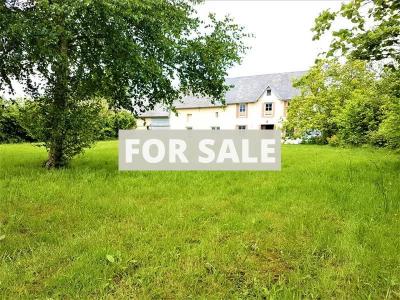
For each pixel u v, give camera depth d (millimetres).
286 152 16594
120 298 2965
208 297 3002
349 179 7969
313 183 7668
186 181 8188
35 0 8391
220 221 5020
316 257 3795
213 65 10883
